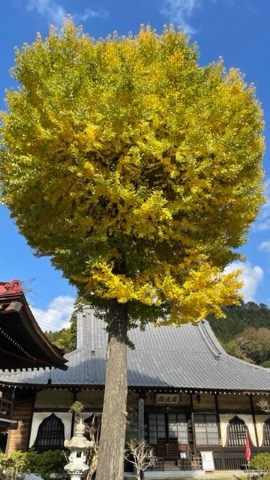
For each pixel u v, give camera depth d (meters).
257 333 64.56
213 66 9.84
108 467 7.94
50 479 15.09
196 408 19.77
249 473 17.09
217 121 8.66
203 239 9.36
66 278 9.91
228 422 19.73
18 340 9.11
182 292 7.88
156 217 7.80
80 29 9.61
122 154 7.90
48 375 18.52
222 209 9.30
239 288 8.25
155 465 17.69
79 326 24.89
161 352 23.28
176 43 9.23
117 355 9.05
